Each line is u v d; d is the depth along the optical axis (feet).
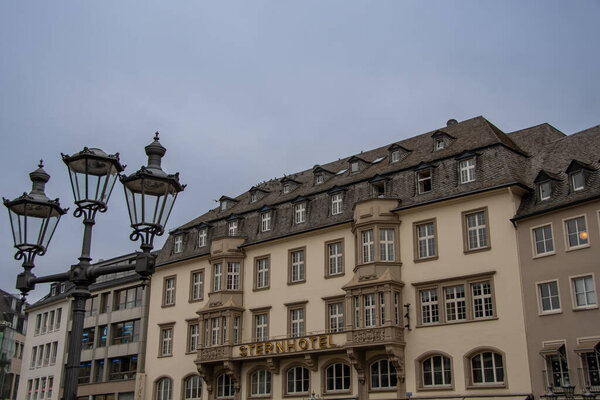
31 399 216.13
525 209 113.09
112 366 188.24
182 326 159.22
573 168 108.37
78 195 39.91
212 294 150.51
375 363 124.57
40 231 43.86
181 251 167.53
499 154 120.16
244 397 141.18
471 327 113.19
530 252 109.40
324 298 134.10
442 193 123.03
